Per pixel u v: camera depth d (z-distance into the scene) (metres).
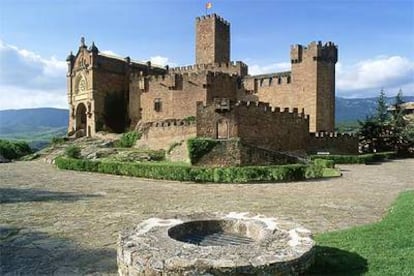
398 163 57.00
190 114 70.81
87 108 82.50
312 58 69.00
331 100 70.75
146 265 8.45
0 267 11.00
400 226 14.18
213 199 23.23
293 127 54.47
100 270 10.77
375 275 9.42
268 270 8.32
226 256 8.62
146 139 61.12
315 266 9.79
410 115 84.75
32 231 15.04
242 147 40.03
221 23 87.88
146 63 92.25
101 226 15.86
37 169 47.12
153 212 18.94
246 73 79.88
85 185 30.70
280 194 25.41
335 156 54.75
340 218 17.28
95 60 81.56
